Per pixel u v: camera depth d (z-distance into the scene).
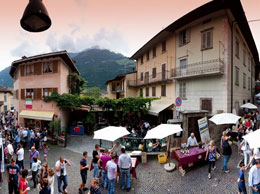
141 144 10.45
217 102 14.34
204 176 7.06
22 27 2.17
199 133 10.69
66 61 19.75
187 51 17.28
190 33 16.94
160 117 20.84
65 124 18.73
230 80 14.27
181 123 10.12
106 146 12.94
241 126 10.20
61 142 14.23
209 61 15.03
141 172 7.95
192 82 16.66
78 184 7.32
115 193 6.30
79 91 22.95
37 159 7.59
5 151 10.23
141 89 28.44
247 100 20.75
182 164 7.35
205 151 8.04
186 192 6.08
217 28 14.47
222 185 6.31
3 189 7.31
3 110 44.38
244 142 7.48
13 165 6.31
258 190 4.68
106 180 6.81
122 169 6.50
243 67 18.53
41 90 19.16
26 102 20.28
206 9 14.27
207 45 15.27
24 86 20.56
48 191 5.05
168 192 6.19
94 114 19.17
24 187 5.49
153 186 6.67
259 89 27.47
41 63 19.38
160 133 7.67
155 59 23.42
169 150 9.46
